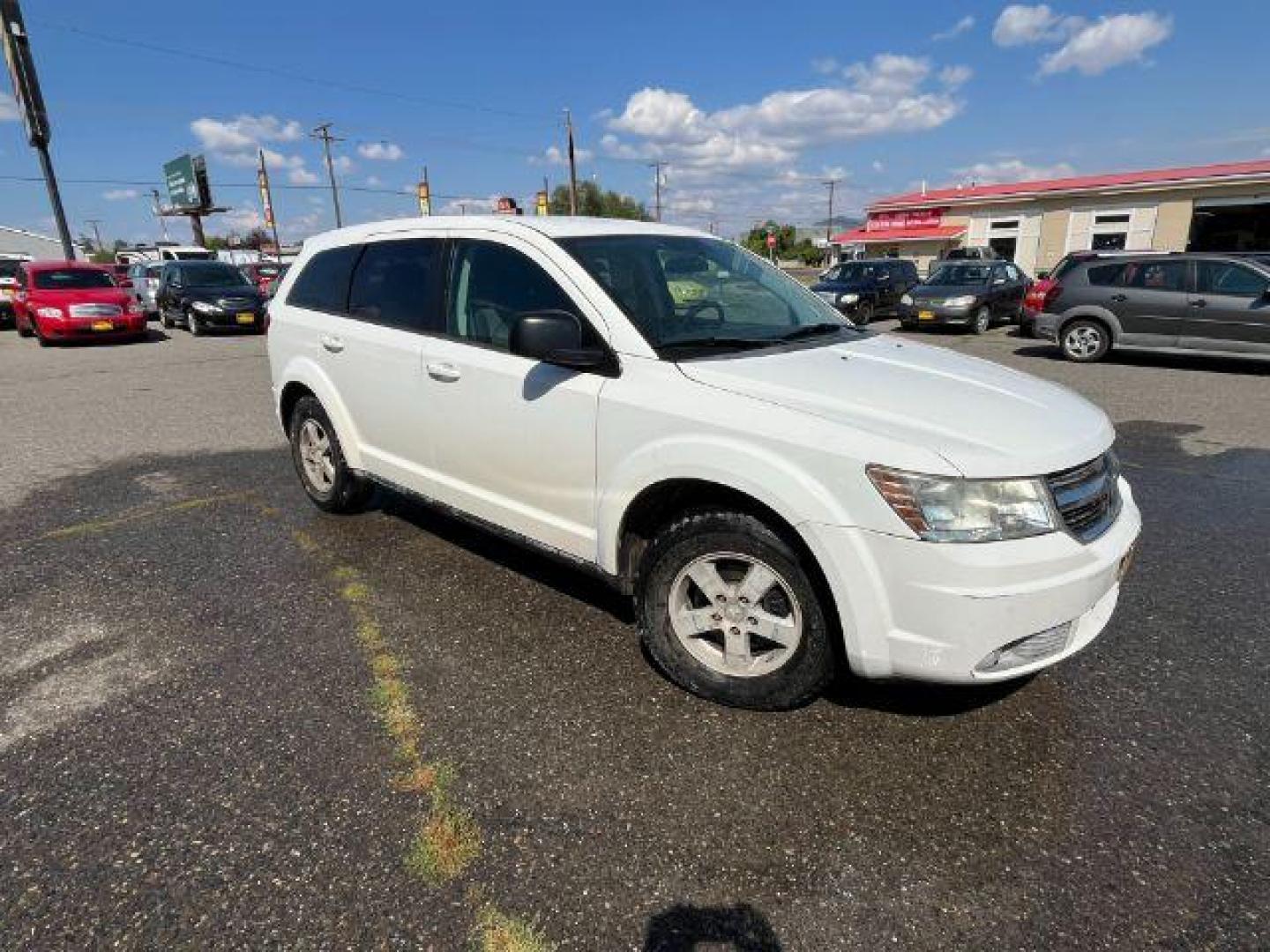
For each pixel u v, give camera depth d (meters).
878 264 19.47
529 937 1.96
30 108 20.55
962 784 2.50
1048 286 12.98
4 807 2.39
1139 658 3.21
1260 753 2.63
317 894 2.08
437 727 2.78
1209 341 10.52
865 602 2.44
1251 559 4.22
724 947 1.93
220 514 4.95
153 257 32.44
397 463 4.11
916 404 2.64
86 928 1.98
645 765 2.58
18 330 17.62
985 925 1.99
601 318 3.07
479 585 3.89
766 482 2.53
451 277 3.72
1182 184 28.88
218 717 2.84
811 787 2.48
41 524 4.81
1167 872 2.15
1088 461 2.56
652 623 2.98
